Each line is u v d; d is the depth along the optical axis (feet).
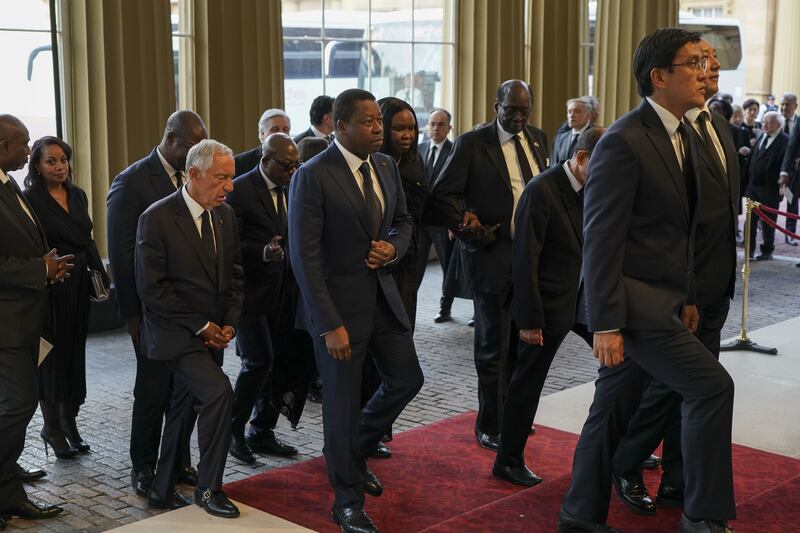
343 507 12.44
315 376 18.57
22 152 13.03
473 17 34.63
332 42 32.30
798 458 15.38
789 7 77.92
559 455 15.40
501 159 15.42
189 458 14.49
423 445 15.88
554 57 36.35
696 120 12.41
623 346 11.24
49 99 24.52
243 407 15.14
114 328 24.68
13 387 12.68
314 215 12.09
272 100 27.96
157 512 13.35
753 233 36.01
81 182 24.76
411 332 13.14
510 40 34.78
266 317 14.97
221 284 13.16
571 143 27.84
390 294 12.72
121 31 24.22
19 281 12.46
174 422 13.43
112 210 13.69
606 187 10.86
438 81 35.55
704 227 12.22
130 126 24.80
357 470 12.57
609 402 11.68
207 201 12.86
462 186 15.33
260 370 14.99
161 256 12.84
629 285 11.01
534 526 12.51
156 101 25.12
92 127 24.52
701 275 12.39
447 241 25.63
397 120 14.67
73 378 15.57
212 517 12.95
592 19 40.88
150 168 13.82
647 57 10.96
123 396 18.99
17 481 13.12
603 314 10.89
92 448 16.03
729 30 65.05
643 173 10.78
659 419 12.83
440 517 13.05
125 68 24.50
